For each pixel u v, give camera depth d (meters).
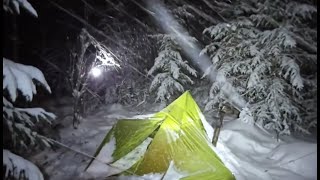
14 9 3.88
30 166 3.79
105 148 6.97
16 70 3.57
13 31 10.35
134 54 13.02
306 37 9.30
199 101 11.52
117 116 11.19
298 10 8.97
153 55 13.23
